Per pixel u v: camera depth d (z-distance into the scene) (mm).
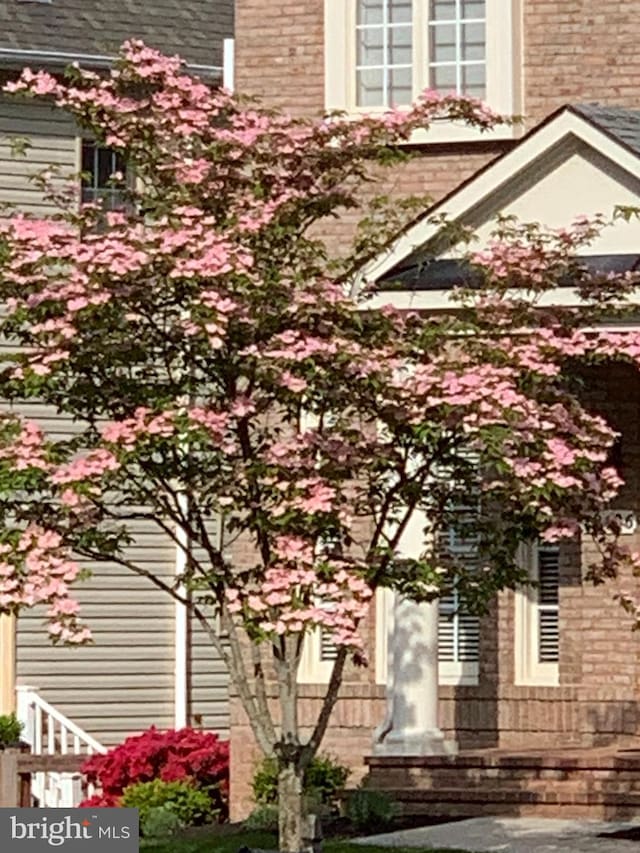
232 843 20078
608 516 18781
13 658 29453
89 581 29797
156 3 31531
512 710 23156
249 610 15445
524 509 16031
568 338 16625
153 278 15680
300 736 23734
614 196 20766
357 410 16047
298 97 24516
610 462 22766
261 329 15797
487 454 15406
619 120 21188
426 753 21672
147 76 16859
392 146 17719
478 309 16625
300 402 16031
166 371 16391
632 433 22828
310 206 16734
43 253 15570
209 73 30625
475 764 21359
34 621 29656
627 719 22719
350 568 15672
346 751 23516
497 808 20984
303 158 16688
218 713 30484
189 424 15289
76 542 16000
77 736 27359
